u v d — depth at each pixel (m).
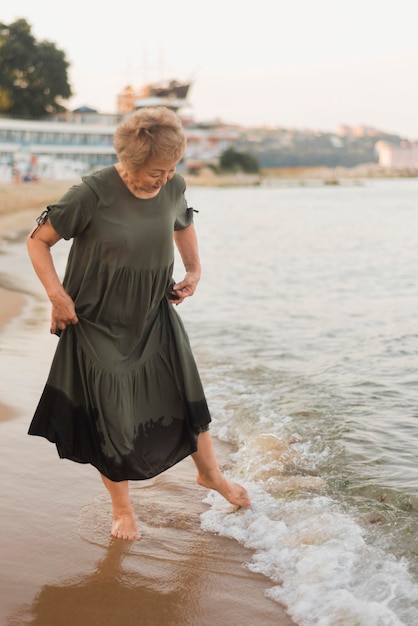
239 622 2.73
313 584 2.93
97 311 3.19
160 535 3.38
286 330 8.23
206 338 7.75
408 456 4.33
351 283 12.55
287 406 5.32
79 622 2.70
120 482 3.31
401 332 8.03
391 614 2.68
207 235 23.61
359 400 5.46
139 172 2.95
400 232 25.41
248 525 3.48
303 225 29.12
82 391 3.21
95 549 3.21
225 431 4.89
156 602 2.84
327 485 3.92
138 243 3.09
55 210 3.07
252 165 121.44
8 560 3.07
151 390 3.27
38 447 4.25
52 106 102.50
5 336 7.06
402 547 3.21
